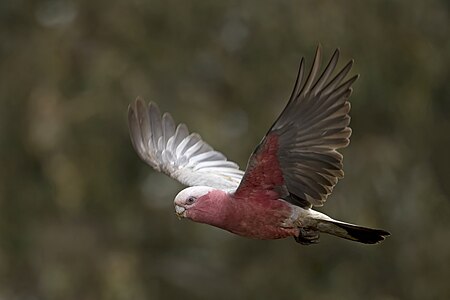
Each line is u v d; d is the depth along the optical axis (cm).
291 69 1694
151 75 1709
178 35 1727
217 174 1034
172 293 1741
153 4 1727
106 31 1727
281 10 1695
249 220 920
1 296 1670
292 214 920
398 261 1694
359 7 1709
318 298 1686
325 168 896
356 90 1678
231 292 1734
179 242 1747
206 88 1744
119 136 1675
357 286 1694
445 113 1820
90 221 1708
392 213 1692
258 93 1708
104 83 1675
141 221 1727
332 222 917
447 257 1694
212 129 1669
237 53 1736
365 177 1683
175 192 1736
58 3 1802
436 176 1772
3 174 1694
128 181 1709
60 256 1691
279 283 1700
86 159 1653
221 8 1719
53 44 1719
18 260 1695
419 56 1723
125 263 1683
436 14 1777
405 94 1714
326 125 877
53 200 1695
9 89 1708
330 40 1673
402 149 1711
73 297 1670
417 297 1689
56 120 1659
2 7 1786
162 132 1061
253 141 1675
